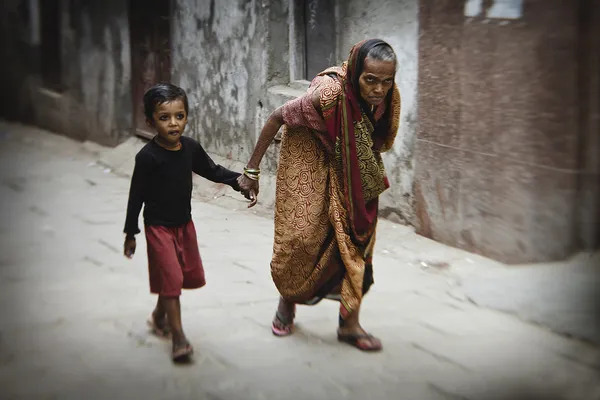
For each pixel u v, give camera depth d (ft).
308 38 22.74
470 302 15.28
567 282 14.64
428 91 17.99
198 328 13.88
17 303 14.90
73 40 33.88
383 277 16.76
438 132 17.90
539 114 15.37
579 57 14.48
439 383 11.76
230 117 25.04
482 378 11.92
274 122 12.69
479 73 16.56
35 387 11.46
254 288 16.06
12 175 27.86
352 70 11.85
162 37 28.30
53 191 25.48
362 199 12.35
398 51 18.79
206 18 25.48
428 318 14.44
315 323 14.26
